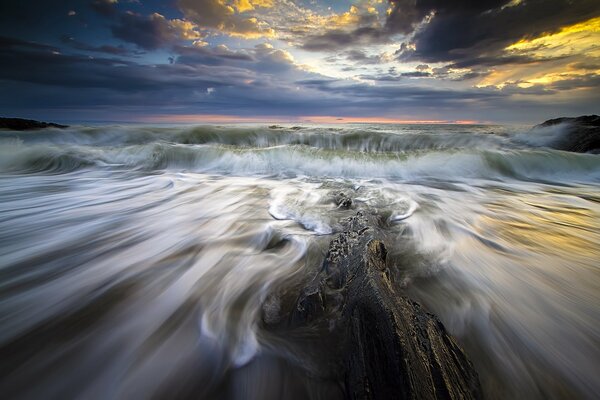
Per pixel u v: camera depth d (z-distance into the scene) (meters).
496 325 2.91
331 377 2.25
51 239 5.06
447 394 1.95
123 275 3.86
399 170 11.86
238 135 19.72
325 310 2.91
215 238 5.12
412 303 2.81
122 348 2.59
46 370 2.35
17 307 3.13
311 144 19.08
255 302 3.30
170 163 13.18
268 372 2.36
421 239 5.02
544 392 2.21
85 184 9.66
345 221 5.62
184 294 3.45
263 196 8.02
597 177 11.09
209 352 2.56
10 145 15.02
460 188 9.35
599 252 4.57
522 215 6.50
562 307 3.19
